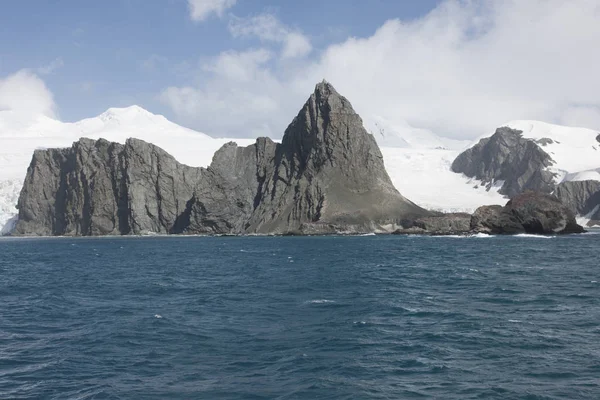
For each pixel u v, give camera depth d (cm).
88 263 9675
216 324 3794
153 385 2541
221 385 2520
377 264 8062
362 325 3647
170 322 3881
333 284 5809
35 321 4066
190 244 15725
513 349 2989
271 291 5369
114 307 4631
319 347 3127
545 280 5794
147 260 10106
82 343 3341
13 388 2534
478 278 6072
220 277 6844
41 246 16450
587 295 4712
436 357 2880
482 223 17112
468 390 2391
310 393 2395
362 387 2453
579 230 16800
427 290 5216
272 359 2911
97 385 2553
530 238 14650
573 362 2741
